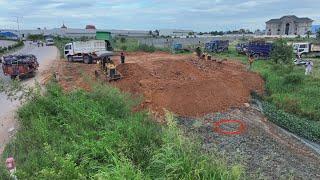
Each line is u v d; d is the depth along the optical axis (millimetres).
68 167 8133
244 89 27500
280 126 20703
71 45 40625
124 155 9789
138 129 11820
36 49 72812
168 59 35844
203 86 23281
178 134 10008
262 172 13078
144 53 50469
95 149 9922
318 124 21250
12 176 8266
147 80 23703
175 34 148500
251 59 40281
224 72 32375
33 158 9570
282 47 45281
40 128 11555
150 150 10195
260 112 22562
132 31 145875
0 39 121000
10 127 13781
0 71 32875
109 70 24266
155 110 18781
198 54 45062
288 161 14656
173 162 8578
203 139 15844
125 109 15398
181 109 19734
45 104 13891
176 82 23500
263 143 16312
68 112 13523
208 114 20047
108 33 51469
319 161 15680
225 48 67250
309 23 140500
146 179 8180
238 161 13578
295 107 23969
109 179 7566
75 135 11234
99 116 13336
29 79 27203
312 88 27875
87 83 21703
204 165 8594
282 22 143250
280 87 29250
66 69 33250
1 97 19750
